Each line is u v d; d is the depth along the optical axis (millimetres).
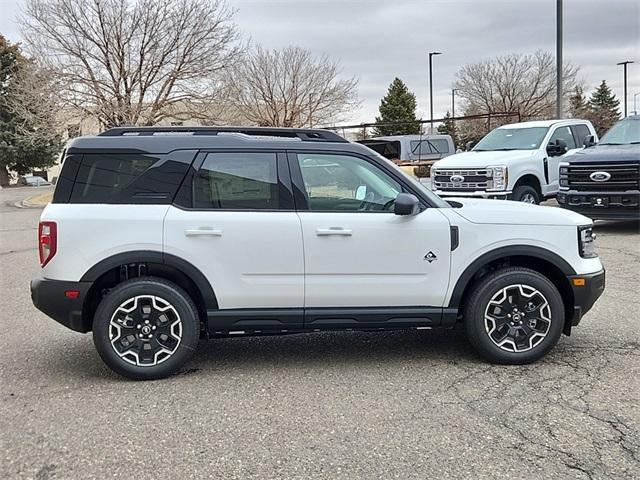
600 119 59125
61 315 4754
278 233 4812
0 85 41750
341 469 3422
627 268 8609
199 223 4770
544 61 49312
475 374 4848
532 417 4031
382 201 4996
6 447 3732
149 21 25391
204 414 4180
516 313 5008
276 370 5039
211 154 4883
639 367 4906
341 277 4883
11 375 4996
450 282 4957
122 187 4816
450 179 12648
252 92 33531
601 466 3402
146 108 26312
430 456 3545
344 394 4492
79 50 25109
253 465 3484
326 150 4988
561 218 5066
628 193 10766
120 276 4941
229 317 4863
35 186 42812
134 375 4797
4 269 10133
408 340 5824
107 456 3611
